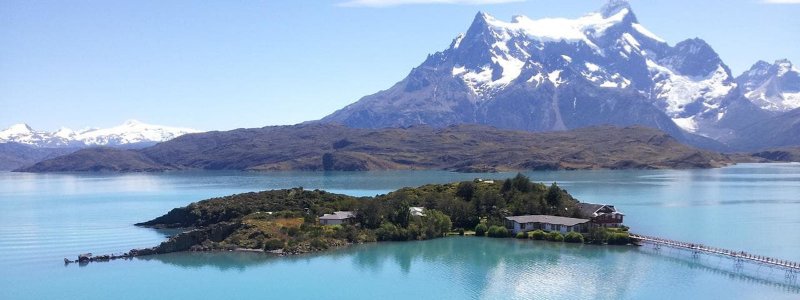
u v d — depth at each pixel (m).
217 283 180.50
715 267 188.25
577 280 176.12
